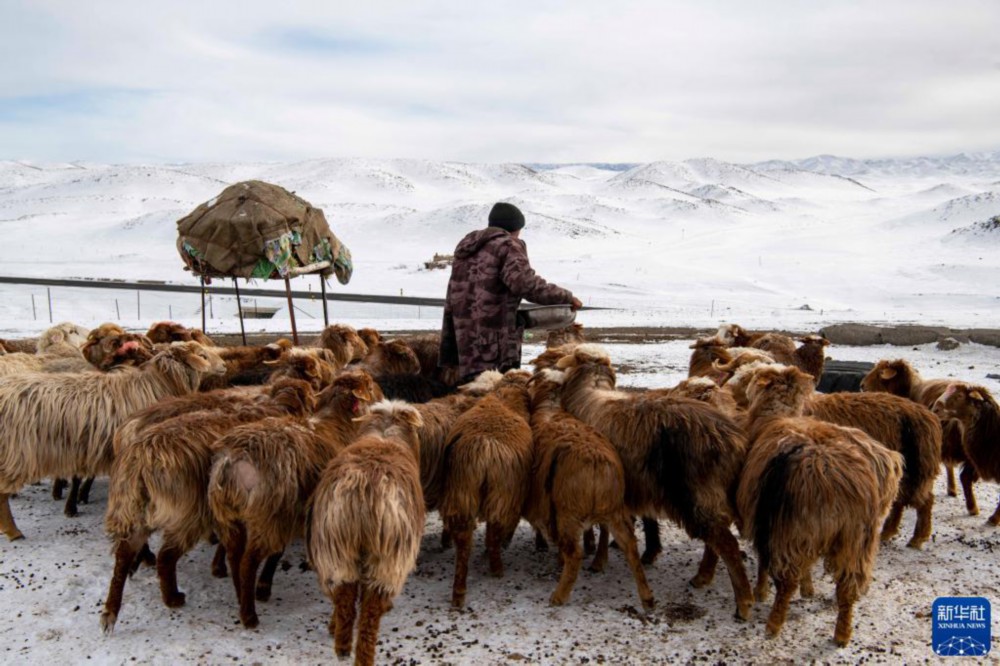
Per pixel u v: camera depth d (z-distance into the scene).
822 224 156.38
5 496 6.83
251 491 5.20
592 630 5.46
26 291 43.78
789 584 5.27
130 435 6.11
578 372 7.11
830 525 5.04
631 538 5.80
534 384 7.19
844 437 5.45
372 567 4.66
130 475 5.32
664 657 5.13
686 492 5.73
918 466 6.88
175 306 39.19
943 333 22.45
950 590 6.19
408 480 4.91
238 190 13.03
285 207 12.96
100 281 50.06
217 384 8.44
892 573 6.52
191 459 5.44
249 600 5.34
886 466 5.46
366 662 4.63
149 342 8.03
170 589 5.62
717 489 5.68
